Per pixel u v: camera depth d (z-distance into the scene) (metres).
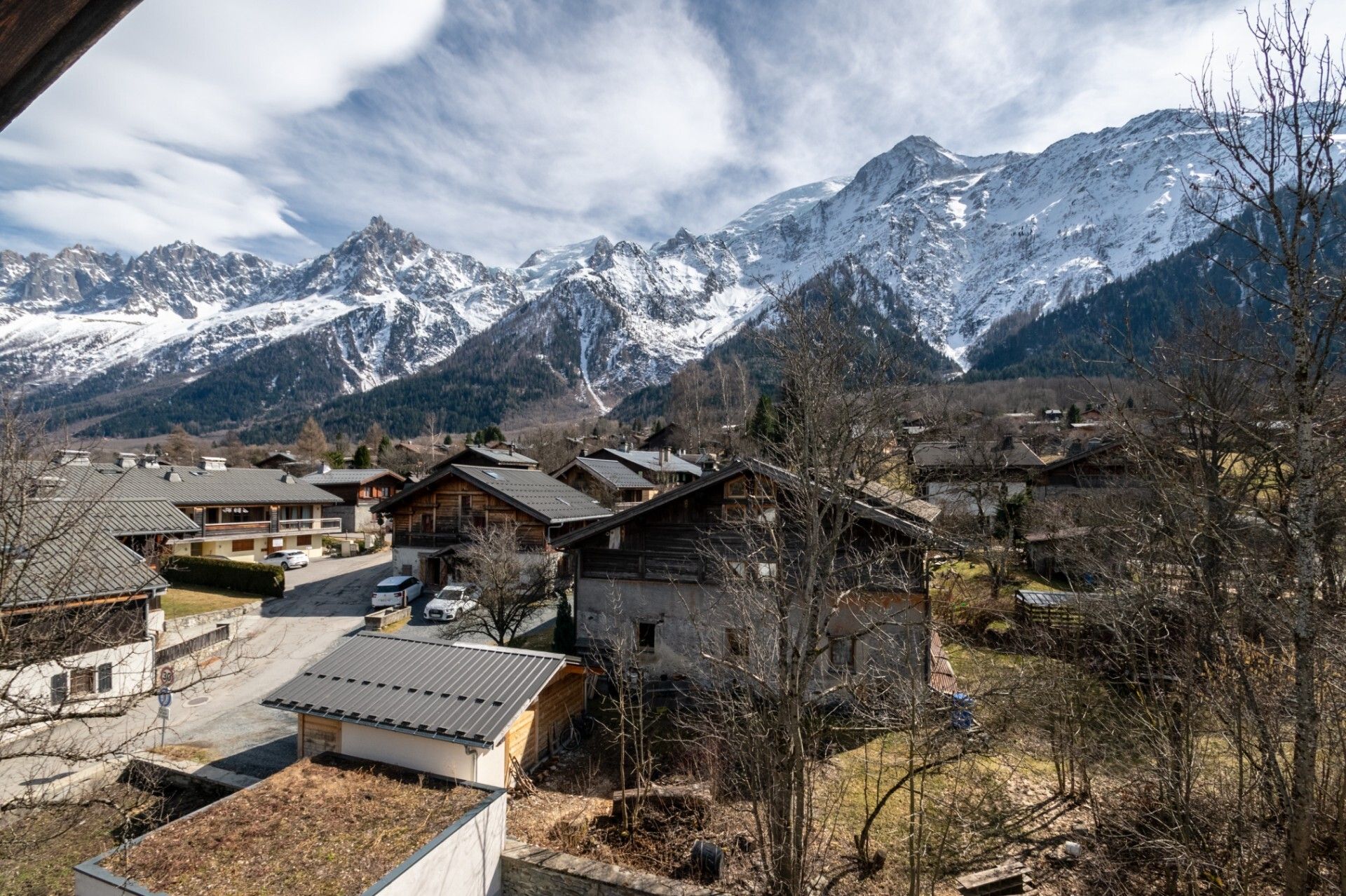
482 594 21.95
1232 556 8.56
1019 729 15.51
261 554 42.69
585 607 20.77
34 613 12.52
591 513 35.06
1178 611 10.82
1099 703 14.69
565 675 17.36
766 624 12.66
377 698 13.88
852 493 10.62
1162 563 12.48
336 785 12.22
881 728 11.16
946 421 30.53
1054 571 28.62
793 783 9.84
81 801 12.29
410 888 9.60
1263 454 9.18
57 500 15.45
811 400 10.40
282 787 12.16
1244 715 9.27
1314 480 7.01
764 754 11.09
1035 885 11.19
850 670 16.81
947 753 13.23
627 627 20.27
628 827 12.88
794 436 11.12
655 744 16.50
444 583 33.06
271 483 44.69
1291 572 8.91
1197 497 9.72
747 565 12.45
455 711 13.30
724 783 14.21
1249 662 9.88
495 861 11.53
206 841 10.45
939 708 11.45
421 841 10.45
